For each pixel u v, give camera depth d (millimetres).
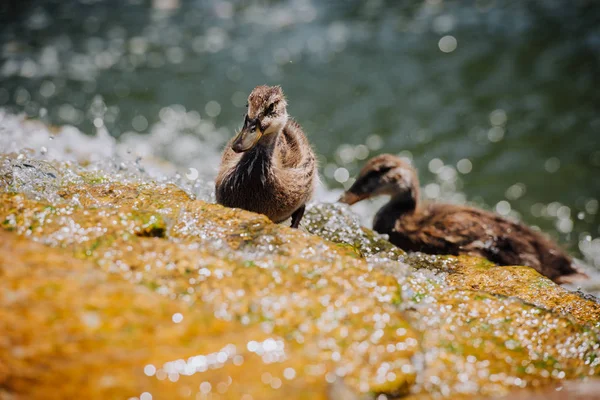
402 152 22828
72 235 6891
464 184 21359
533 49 27719
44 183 9227
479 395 5922
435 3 32250
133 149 22016
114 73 27297
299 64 28000
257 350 5602
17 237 6715
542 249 13156
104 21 31859
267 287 6484
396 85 26266
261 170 9234
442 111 24688
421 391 5840
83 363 5238
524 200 20469
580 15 29609
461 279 8867
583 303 8297
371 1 32938
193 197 9500
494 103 24875
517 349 6605
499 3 31562
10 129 13570
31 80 26438
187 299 6156
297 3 33219
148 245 6852
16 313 5547
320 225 10516
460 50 28141
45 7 32875
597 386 6258
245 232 7645
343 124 24250
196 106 25266
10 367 5105
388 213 14000
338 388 5402
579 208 20078
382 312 6316
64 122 23828
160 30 30922
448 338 6551
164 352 5434
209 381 5250
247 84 26641
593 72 25969
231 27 31125
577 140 22781
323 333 5949
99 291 5977
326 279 6738
